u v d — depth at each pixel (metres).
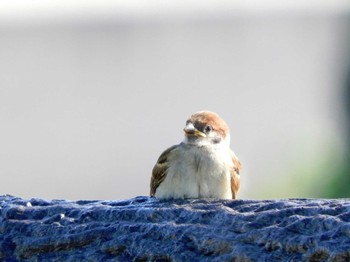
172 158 7.31
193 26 21.89
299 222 5.63
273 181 12.44
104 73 20.48
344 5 17.42
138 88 19.94
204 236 5.78
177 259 5.74
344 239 5.40
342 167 11.86
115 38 21.39
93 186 16.28
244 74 20.23
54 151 17.53
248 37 21.55
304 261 5.43
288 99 18.42
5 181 16.69
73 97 19.47
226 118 17.83
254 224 5.79
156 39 21.59
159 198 7.23
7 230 6.29
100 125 18.45
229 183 7.39
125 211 6.26
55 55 20.92
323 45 18.72
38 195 15.95
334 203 5.96
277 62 20.45
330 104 13.63
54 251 6.12
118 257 5.94
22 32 21.47
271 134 16.31
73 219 6.30
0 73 20.17
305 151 12.53
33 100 19.33
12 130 18.30
